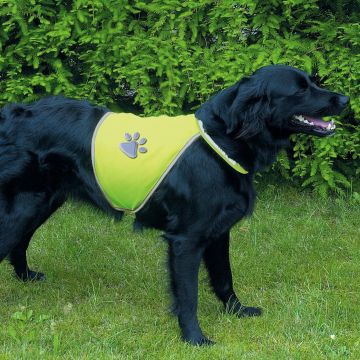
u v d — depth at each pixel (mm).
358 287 5438
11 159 4633
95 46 7164
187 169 4391
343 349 4340
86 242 6332
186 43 6992
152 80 7133
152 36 7059
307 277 5637
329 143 6809
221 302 5172
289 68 4422
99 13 6953
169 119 4668
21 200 4664
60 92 7078
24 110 4754
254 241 6332
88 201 4773
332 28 6883
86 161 4590
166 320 4902
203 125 4426
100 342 4520
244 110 4305
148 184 4469
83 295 5379
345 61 6730
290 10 6797
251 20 7117
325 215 7047
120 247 6242
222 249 4887
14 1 6754
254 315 4980
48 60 7070
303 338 4547
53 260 5961
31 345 4457
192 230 4422
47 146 4633
